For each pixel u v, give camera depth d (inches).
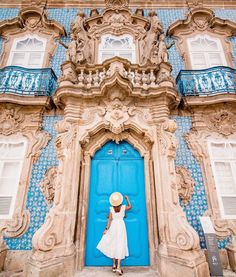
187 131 201.3
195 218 168.1
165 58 203.9
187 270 117.6
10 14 287.4
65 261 127.0
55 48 255.9
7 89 197.5
